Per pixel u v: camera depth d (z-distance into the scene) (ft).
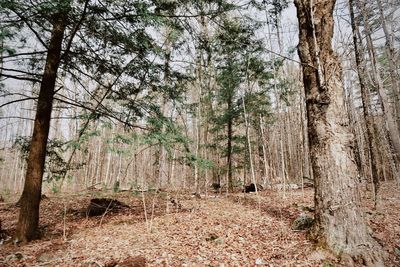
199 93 41.75
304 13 15.92
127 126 24.54
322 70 14.85
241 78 42.47
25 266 14.34
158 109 23.39
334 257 12.95
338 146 14.19
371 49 31.01
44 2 14.83
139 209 31.04
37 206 20.51
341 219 13.52
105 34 21.29
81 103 24.52
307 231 15.90
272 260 13.74
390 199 29.48
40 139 21.01
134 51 22.40
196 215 24.93
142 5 18.17
